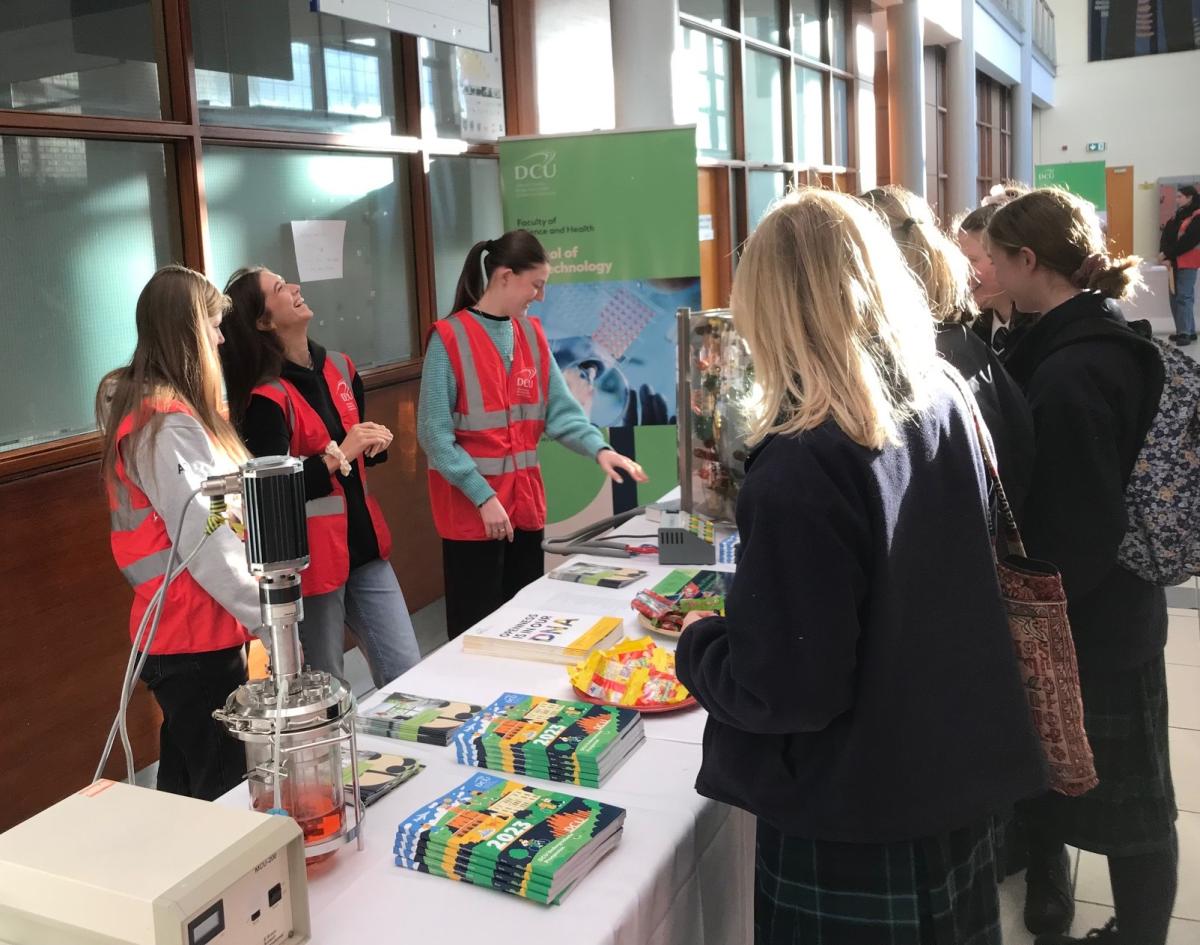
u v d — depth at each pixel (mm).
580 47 5227
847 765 1157
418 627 4270
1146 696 1966
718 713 1208
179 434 1948
